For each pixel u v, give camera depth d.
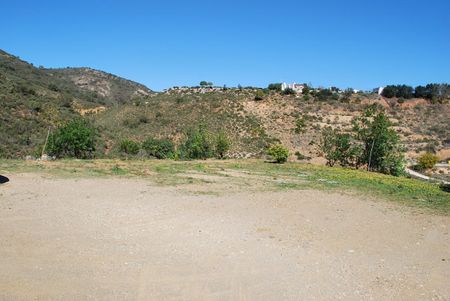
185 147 37.50
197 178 18.47
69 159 25.09
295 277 6.70
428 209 13.87
